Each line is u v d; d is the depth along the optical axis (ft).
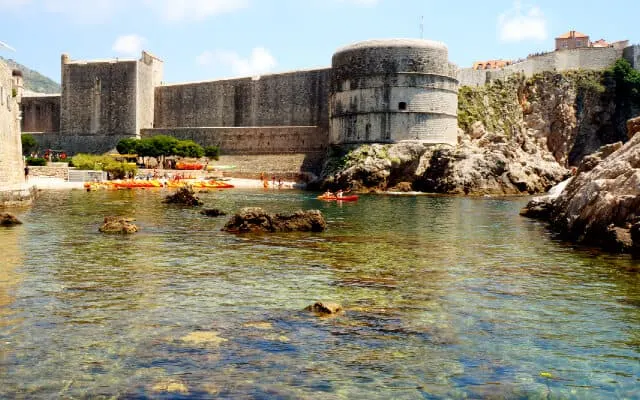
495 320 42.29
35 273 54.65
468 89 293.23
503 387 30.96
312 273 57.57
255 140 296.51
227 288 50.47
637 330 40.55
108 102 327.67
